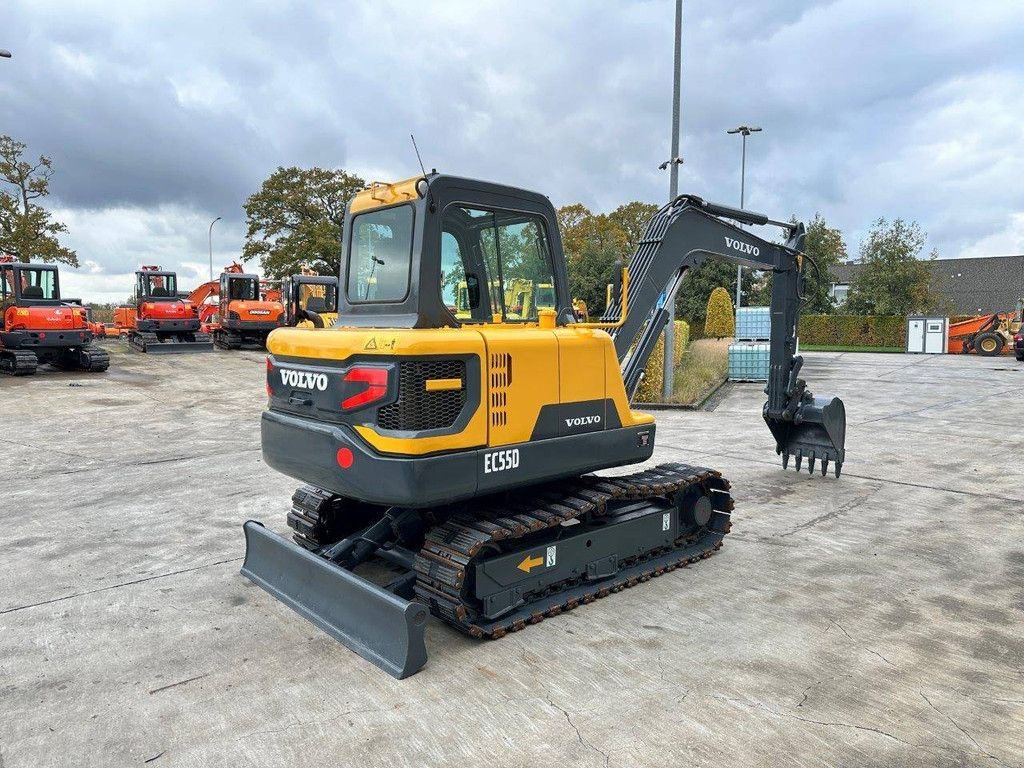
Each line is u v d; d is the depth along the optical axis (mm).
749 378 19141
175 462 9289
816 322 35875
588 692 3633
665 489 5449
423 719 3400
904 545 5902
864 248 35781
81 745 3227
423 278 4055
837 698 3541
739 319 22375
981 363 24297
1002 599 4789
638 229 48062
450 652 4109
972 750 3107
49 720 3436
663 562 5379
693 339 35094
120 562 5625
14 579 5270
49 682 3797
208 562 5621
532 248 4793
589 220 46750
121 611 4699
